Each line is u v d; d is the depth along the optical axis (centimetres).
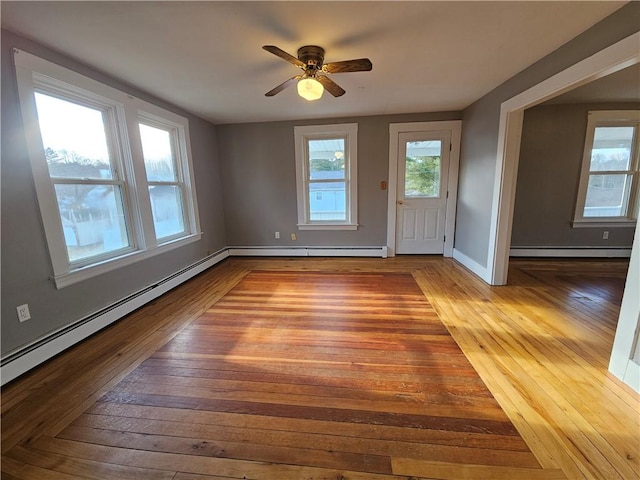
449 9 171
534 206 424
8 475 122
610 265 395
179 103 342
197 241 401
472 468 122
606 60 183
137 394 169
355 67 207
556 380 173
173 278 342
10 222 181
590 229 422
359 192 457
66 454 131
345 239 475
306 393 168
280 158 461
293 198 470
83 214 239
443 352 205
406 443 134
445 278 361
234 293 327
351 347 215
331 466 124
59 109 220
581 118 395
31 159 192
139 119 306
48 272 203
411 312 270
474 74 277
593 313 259
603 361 190
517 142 298
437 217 457
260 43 206
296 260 466
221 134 464
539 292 308
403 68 259
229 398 165
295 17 176
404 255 474
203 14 170
